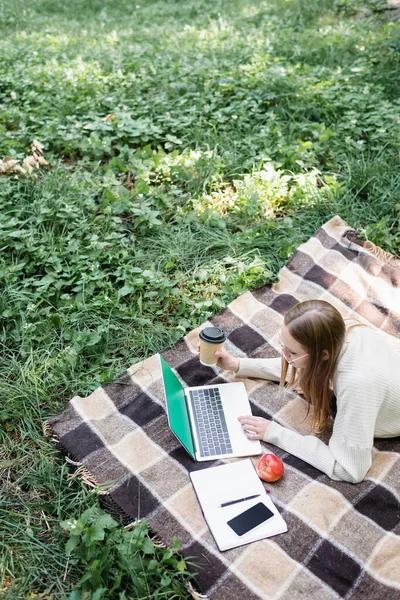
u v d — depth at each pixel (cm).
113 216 442
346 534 242
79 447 285
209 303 367
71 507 264
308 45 770
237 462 272
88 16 1109
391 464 271
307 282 387
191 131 546
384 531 244
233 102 591
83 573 239
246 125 550
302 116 570
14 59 763
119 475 271
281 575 229
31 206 437
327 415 276
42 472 276
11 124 585
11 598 227
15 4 1116
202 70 666
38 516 263
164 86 645
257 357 339
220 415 298
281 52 757
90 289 373
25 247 399
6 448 292
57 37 912
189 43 835
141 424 298
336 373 258
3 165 472
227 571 231
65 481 276
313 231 438
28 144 547
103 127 543
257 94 605
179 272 395
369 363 252
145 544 235
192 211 452
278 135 529
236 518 247
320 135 527
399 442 283
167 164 494
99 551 235
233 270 399
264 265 399
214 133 545
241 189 464
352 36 791
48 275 380
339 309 371
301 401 311
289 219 439
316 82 638
